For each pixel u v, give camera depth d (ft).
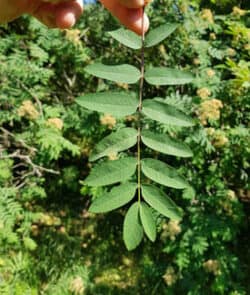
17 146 15.03
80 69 14.85
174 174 2.69
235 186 15.38
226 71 14.34
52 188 16.76
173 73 2.86
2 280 12.10
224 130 13.35
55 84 16.51
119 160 2.70
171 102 12.23
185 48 14.15
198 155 12.90
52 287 12.87
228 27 13.69
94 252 15.69
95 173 2.67
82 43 14.99
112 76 2.80
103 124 12.36
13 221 13.09
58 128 13.02
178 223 12.68
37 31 15.28
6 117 13.58
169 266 13.21
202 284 12.78
